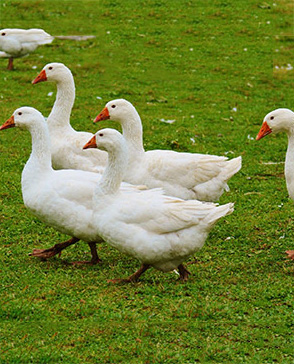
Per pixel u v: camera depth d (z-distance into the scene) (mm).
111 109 11383
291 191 10570
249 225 11820
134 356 7254
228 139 17344
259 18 29875
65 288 8820
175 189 11125
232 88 22266
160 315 8070
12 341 7477
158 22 29109
